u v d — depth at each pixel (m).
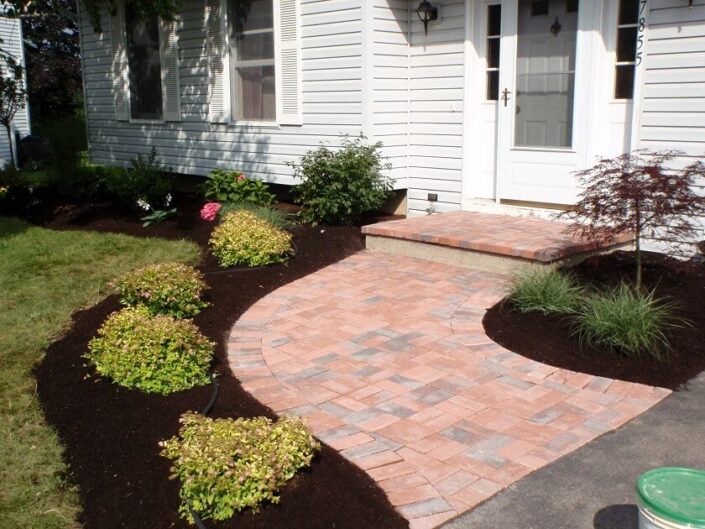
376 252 7.85
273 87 9.91
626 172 5.81
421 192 9.28
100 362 4.96
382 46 8.74
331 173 8.53
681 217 5.76
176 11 9.91
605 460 3.66
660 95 7.01
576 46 7.67
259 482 3.27
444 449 3.79
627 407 4.24
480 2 8.45
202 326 5.81
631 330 4.90
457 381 4.64
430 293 6.41
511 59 8.26
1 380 5.33
